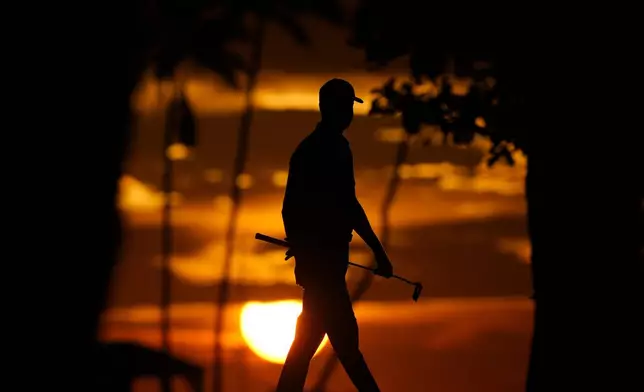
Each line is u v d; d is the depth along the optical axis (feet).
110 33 25.49
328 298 52.39
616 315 64.13
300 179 52.39
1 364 25.38
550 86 64.23
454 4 67.92
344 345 52.70
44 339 25.54
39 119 25.07
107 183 25.85
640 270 64.39
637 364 64.34
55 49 25.02
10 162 25.02
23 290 25.31
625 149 63.46
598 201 63.67
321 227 52.13
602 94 63.31
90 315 26.02
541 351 65.72
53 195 25.29
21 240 25.20
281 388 53.72
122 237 26.37
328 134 52.65
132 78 26.11
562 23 63.72
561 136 63.98
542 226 64.75
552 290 64.80
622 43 63.05
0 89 24.88
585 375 64.54
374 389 53.01
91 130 25.45
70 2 25.02
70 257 25.53
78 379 25.96
